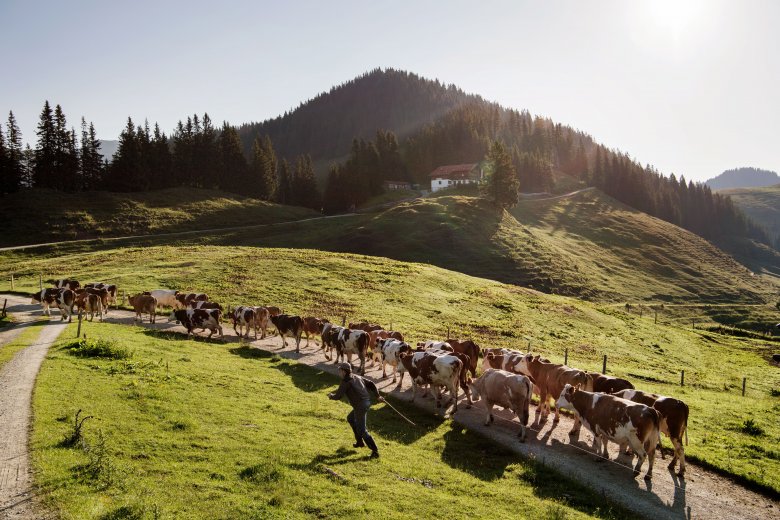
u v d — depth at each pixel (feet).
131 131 435.94
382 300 154.51
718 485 46.34
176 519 29.68
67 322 107.34
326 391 66.90
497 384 56.49
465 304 164.55
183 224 365.81
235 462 39.27
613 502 40.91
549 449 51.96
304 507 33.14
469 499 37.68
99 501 30.35
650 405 50.85
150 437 41.93
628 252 431.84
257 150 524.11
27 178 398.83
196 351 83.97
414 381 66.23
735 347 180.55
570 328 156.97
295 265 188.44
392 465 42.78
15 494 30.89
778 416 73.36
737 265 472.03
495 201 397.19
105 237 318.45
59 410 45.39
